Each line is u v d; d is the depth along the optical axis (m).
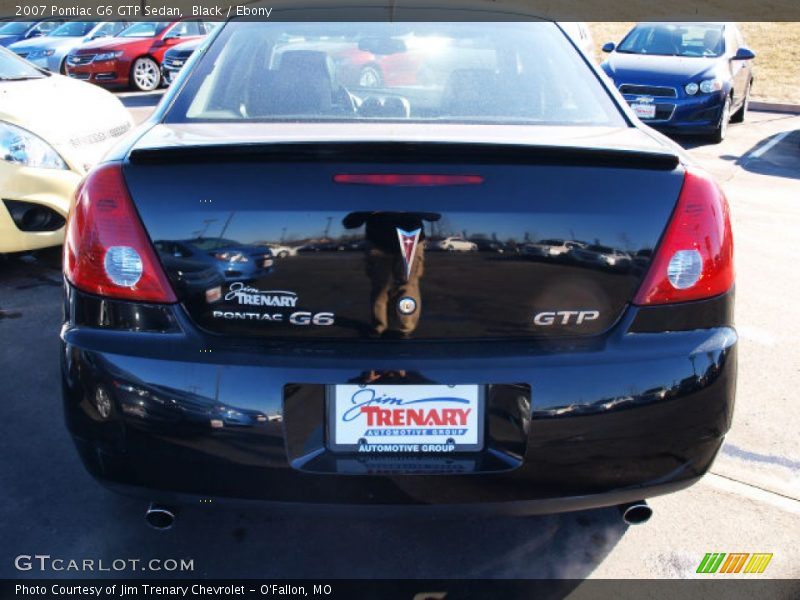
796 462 2.77
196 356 1.80
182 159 1.80
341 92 2.35
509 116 2.26
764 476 2.69
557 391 1.80
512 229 1.79
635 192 1.83
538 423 1.80
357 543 2.35
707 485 2.64
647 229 1.84
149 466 1.87
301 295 1.80
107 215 1.83
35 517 2.41
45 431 2.89
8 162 4.18
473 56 2.56
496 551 2.32
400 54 2.51
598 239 1.82
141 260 1.82
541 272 1.81
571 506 1.92
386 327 1.82
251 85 2.38
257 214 1.77
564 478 1.86
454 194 1.78
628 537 2.38
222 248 1.79
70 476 2.62
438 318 1.82
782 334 3.86
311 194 1.77
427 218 1.77
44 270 4.69
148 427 1.83
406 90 2.37
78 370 1.87
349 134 1.99
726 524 2.44
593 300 1.84
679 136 9.91
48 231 4.34
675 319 1.88
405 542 2.35
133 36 14.12
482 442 1.83
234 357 1.79
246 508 1.89
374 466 1.82
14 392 3.17
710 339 1.90
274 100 2.31
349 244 1.78
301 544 2.34
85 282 1.87
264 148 1.77
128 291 1.83
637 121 2.31
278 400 1.78
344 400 1.79
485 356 1.81
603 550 2.32
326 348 1.82
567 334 1.86
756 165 8.20
